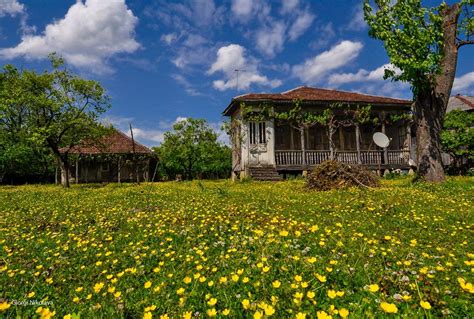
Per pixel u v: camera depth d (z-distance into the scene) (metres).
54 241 4.55
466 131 22.38
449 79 12.27
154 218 5.81
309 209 6.13
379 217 5.23
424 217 5.11
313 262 2.96
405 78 11.75
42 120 18.86
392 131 21.58
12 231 5.29
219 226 4.84
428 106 12.41
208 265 3.12
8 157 26.19
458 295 2.29
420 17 11.60
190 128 31.75
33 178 30.06
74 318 2.11
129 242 4.32
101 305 2.38
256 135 19.03
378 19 11.90
